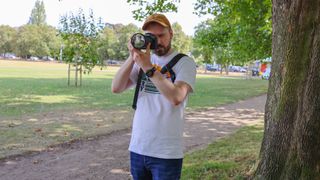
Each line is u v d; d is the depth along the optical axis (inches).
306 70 141.3
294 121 145.8
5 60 2844.5
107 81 1064.8
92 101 566.9
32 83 884.0
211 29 672.4
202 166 209.9
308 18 140.9
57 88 770.8
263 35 524.1
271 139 153.3
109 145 286.0
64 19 831.7
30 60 3122.5
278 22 151.0
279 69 150.6
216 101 652.1
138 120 107.4
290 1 145.1
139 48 94.7
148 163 105.6
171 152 103.9
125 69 111.3
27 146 272.8
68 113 440.5
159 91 99.5
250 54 571.2
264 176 154.3
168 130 104.0
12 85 803.4
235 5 403.2
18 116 406.3
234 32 558.3
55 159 242.2
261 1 394.9
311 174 139.3
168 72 104.6
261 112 527.5
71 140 297.9
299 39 142.9
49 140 294.5
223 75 2185.0
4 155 246.1
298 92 143.9
